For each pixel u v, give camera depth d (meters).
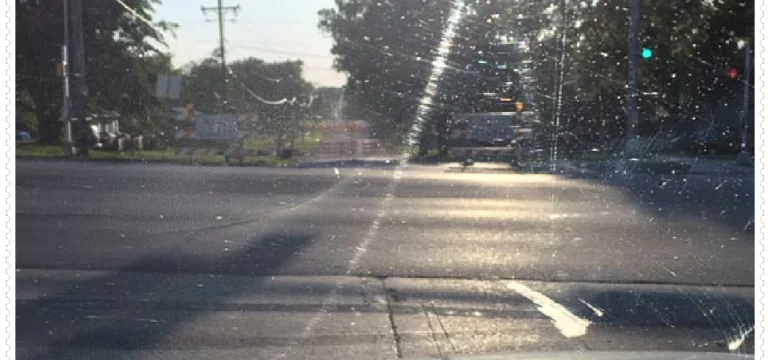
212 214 11.57
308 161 18.09
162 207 12.17
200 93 21.00
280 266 8.52
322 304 7.16
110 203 12.39
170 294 7.42
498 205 12.42
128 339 6.11
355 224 10.90
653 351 5.84
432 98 15.55
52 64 24.22
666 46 14.42
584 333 6.37
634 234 10.23
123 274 8.12
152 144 22.47
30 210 11.77
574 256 9.06
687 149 15.22
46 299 7.19
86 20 24.20
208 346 5.98
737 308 6.97
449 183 14.59
